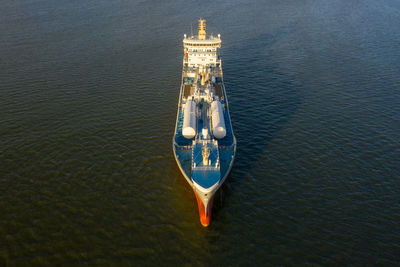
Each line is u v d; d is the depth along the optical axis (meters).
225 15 140.88
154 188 43.38
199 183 37.00
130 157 49.47
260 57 93.62
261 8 153.50
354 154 49.84
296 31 117.88
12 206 39.44
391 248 34.31
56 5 153.00
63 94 68.94
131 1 166.62
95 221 37.72
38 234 35.78
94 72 81.44
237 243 35.31
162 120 60.06
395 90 70.56
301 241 35.44
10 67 81.81
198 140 45.34
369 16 137.50
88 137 54.09
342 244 34.94
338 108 63.88
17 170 45.69
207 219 36.84
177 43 104.94
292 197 41.69
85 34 112.00
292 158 49.28
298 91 71.75
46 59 88.44
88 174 45.47
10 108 62.16
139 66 86.50
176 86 74.81
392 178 44.56
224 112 56.00
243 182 44.50
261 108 64.69
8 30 113.06
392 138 53.59
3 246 34.16
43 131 55.22
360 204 40.28
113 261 32.91
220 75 70.25
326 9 151.12
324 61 89.44
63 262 32.66
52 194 41.59
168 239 35.72
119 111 62.91
